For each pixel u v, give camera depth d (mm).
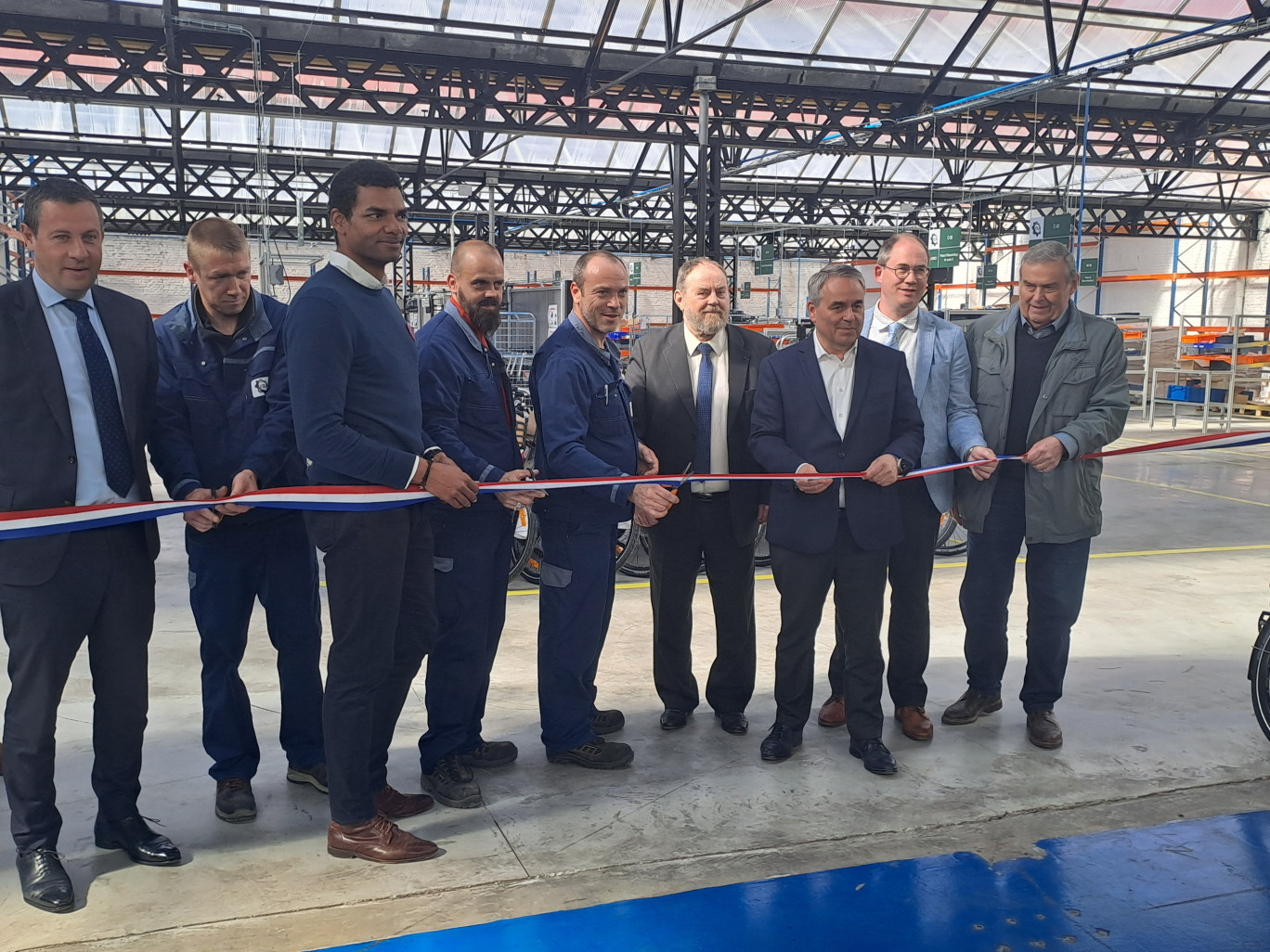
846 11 12555
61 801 2805
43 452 2230
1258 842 2668
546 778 3029
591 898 2350
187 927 2199
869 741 3125
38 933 2168
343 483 2436
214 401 2707
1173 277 22875
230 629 2715
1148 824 2762
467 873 2451
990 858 2561
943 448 3373
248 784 2777
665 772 3080
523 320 9562
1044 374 3293
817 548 3039
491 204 19719
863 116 14914
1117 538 7145
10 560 2201
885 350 3168
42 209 2201
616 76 13172
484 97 12844
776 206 24641
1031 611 3342
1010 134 18906
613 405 3096
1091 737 3383
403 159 18875
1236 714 3611
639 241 27234
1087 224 25688
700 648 4461
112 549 2334
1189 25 13055
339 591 2416
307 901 2312
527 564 5688
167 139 17781
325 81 14258
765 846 2611
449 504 2494
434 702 2895
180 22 10164
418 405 2551
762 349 3441
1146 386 17469
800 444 3080
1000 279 28516
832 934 2221
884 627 4797
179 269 25719
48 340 2225
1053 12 12680
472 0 11617
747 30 12609
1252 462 11805
